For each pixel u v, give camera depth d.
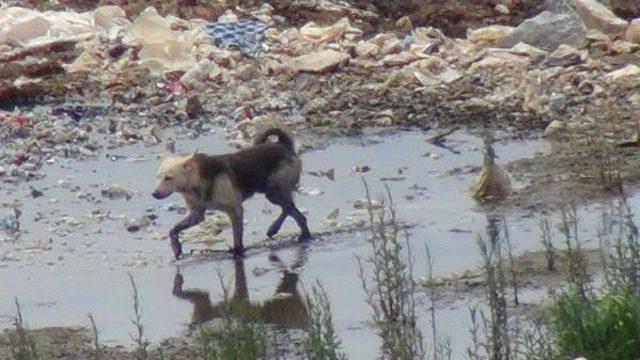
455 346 36.78
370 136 60.09
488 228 47.72
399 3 78.12
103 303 42.19
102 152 58.31
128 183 54.38
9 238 48.56
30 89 64.94
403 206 50.84
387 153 57.81
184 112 62.75
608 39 70.44
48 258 46.56
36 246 47.72
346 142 59.41
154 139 59.78
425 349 36.25
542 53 68.56
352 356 36.56
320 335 34.41
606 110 61.12
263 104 63.94
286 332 38.66
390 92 65.00
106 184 54.28
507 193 51.16
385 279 39.59
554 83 65.00
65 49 69.75
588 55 68.81
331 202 51.94
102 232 49.09
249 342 33.59
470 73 66.94
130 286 43.66
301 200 52.22
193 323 40.09
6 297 42.97
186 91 65.56
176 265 45.59
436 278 42.28
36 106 63.94
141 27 70.19
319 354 32.84
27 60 67.94
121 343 38.62
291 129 60.94
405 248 46.00
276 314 40.44
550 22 70.25
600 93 63.16
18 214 50.66
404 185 53.56
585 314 33.12
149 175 55.34
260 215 50.81
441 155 57.31
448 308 39.66
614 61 67.88
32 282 44.31
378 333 37.78
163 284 43.75
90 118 62.50
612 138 57.03
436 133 60.06
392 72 67.25
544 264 42.69
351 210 50.88
